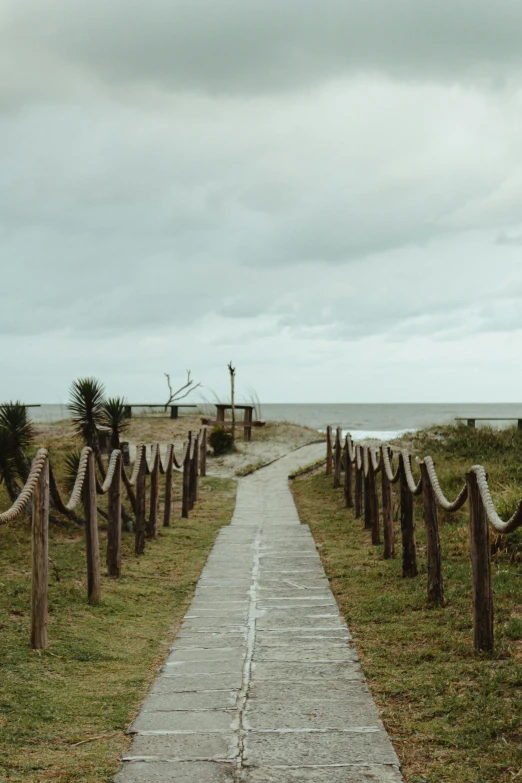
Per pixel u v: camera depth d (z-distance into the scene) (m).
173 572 11.21
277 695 5.89
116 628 8.06
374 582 10.03
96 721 5.39
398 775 4.41
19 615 7.98
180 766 4.57
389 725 5.25
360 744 4.87
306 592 9.77
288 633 7.84
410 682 6.10
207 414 33.47
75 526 13.98
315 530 14.79
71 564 10.90
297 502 18.45
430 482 8.58
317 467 22.97
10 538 12.41
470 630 7.42
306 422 88.94
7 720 5.29
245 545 13.27
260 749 4.81
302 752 4.75
